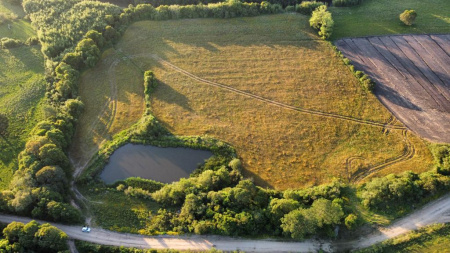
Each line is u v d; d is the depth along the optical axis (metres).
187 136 74.12
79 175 67.88
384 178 62.50
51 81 85.88
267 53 93.19
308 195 62.28
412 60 87.94
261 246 57.09
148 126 73.81
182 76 88.00
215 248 56.72
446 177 62.22
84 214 61.56
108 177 68.00
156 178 67.69
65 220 59.00
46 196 59.09
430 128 73.31
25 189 59.56
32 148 64.81
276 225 58.25
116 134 75.44
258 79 86.56
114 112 79.94
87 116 79.12
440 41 92.50
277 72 88.06
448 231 57.03
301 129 75.31
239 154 71.31
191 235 58.56
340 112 78.06
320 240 57.53
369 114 77.06
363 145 71.62
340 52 91.31
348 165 68.31
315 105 79.94
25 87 85.25
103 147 72.75
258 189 63.53
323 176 67.06
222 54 93.44
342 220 58.03
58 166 64.19
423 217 59.00
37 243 53.06
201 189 63.59
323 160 69.62
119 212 62.00
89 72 89.31
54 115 75.00
